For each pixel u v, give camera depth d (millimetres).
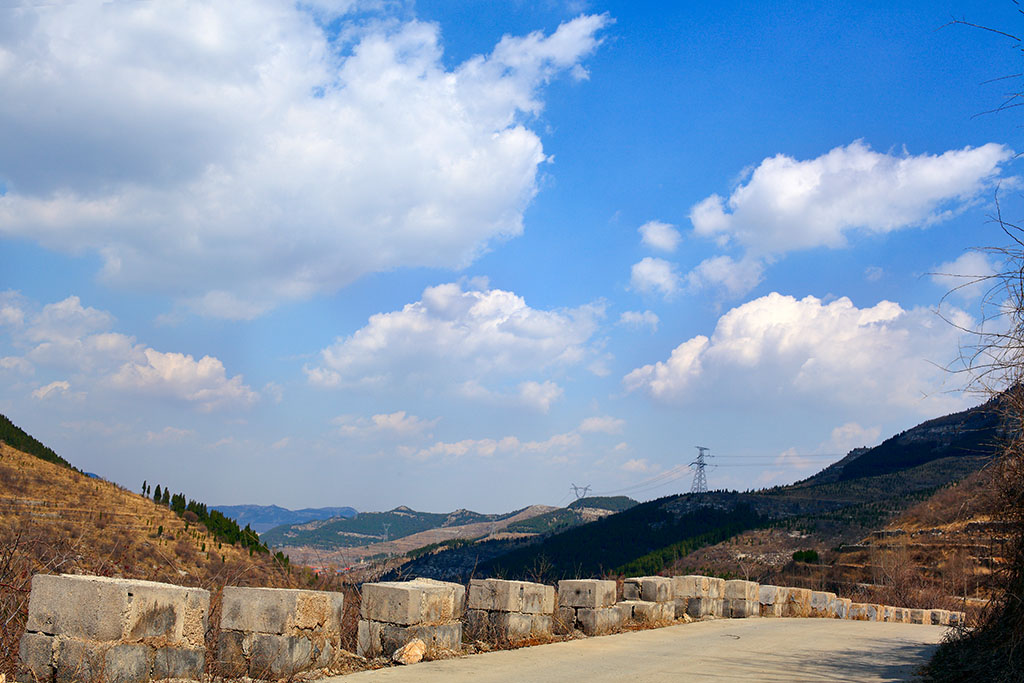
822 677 9484
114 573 9227
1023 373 7980
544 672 9055
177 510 36562
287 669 7906
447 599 10188
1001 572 8781
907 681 9289
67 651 6527
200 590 7387
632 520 98000
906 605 30641
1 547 8055
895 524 48875
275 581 11688
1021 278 7891
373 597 9703
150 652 6832
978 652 9508
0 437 42344
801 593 21297
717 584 18500
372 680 8078
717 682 8805
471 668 9125
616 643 12250
